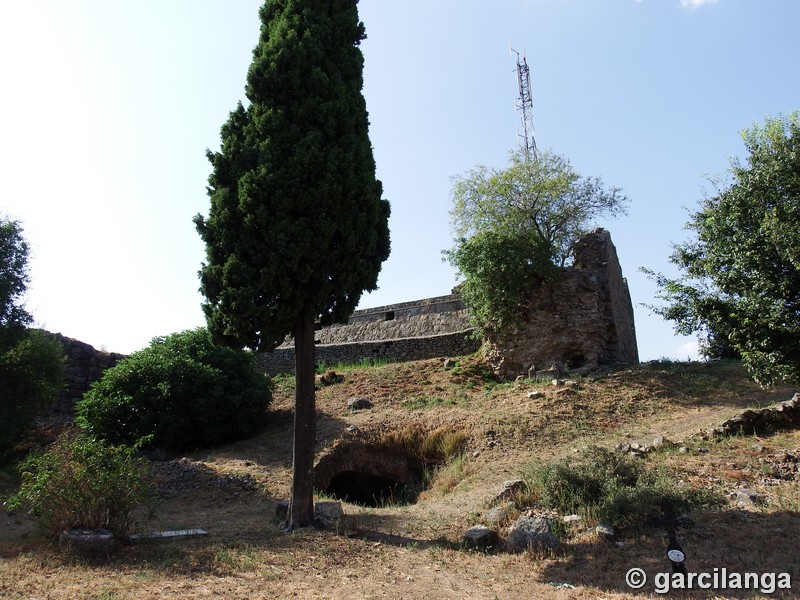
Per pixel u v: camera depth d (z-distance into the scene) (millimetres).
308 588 6840
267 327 9812
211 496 12977
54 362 17938
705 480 9734
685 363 19266
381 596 6672
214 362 18969
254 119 10430
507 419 15398
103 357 24609
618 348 20688
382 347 25828
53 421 21938
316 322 10664
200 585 6699
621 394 16609
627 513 8344
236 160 10281
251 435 18469
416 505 12008
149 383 17781
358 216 10438
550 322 19938
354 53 11641
